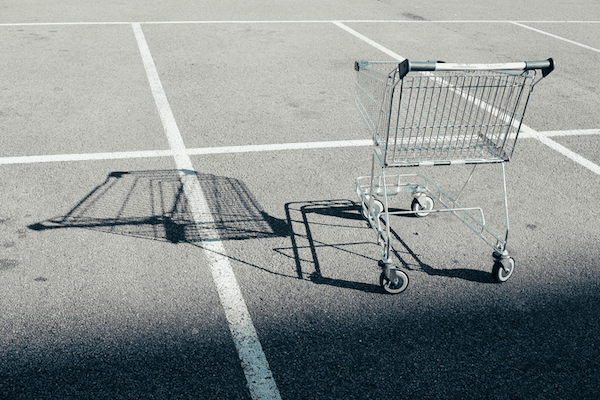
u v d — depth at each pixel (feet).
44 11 32.81
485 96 18.54
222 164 16.24
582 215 14.43
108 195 14.23
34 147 16.53
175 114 19.48
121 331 9.82
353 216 13.97
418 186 13.96
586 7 43.80
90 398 8.46
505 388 9.05
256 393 8.73
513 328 10.38
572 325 10.52
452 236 13.33
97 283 10.98
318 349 9.67
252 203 14.29
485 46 30.42
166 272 11.44
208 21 32.42
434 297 11.16
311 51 27.78
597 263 12.43
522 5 43.45
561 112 21.43
